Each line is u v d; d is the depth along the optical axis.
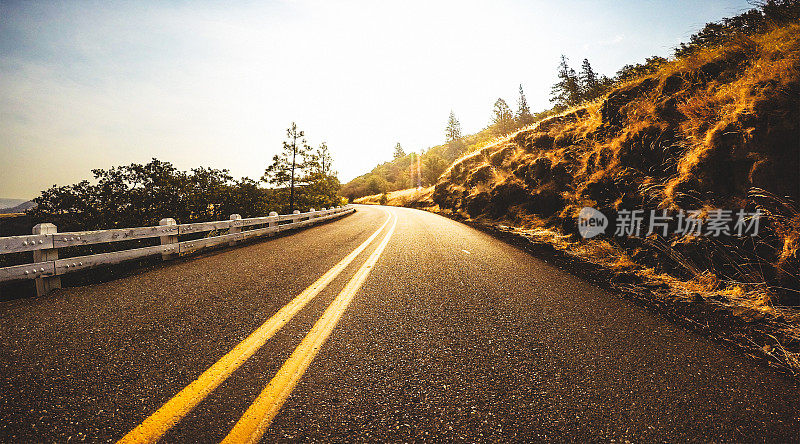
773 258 3.29
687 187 4.55
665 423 1.55
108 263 4.38
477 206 15.31
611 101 8.54
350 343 2.32
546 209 9.61
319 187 28.41
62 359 1.98
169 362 1.97
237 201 14.91
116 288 3.67
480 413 1.60
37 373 1.81
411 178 69.44
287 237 9.12
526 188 11.48
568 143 10.44
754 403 1.71
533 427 1.51
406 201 38.06
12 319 2.66
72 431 1.38
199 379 1.79
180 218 12.11
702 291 3.55
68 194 9.77
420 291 3.71
